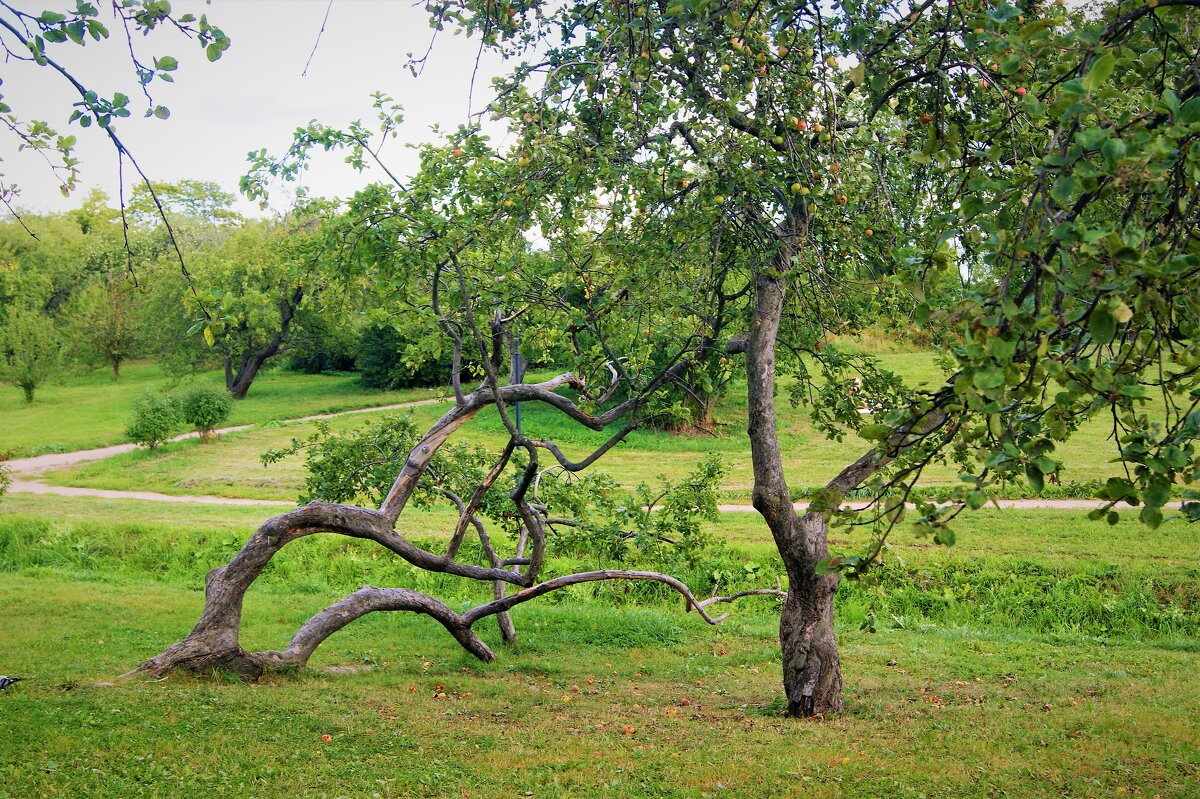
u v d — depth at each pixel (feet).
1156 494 13.78
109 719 24.75
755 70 25.54
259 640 42.88
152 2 17.21
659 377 36.14
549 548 45.88
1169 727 27.30
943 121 22.74
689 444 113.19
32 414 158.92
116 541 67.97
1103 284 11.98
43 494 91.81
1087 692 34.53
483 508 44.39
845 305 33.76
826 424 36.35
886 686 36.45
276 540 32.19
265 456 45.70
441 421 35.40
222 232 215.10
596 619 49.65
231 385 169.07
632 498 44.93
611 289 35.29
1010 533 65.57
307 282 35.01
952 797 21.17
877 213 29.86
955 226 13.79
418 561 34.12
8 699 26.13
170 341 162.61
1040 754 24.61
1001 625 52.54
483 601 56.03
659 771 23.58
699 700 34.17
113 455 117.39
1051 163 12.55
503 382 41.88
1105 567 56.95
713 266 31.86
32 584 55.06
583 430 119.65
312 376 199.21
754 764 24.03
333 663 38.19
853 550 61.21
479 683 35.45
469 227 30.53
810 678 30.78
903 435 15.15
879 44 22.02
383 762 23.50
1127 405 15.07
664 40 27.27
